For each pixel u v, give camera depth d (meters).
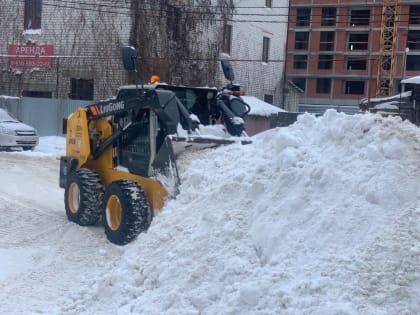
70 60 27.30
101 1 26.75
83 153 9.71
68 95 27.47
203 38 28.83
